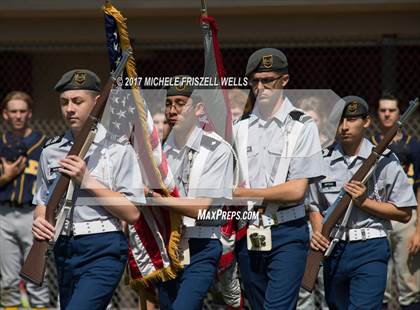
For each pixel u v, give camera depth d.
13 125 21.73
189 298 14.97
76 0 25.72
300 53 26.92
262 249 15.67
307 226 15.97
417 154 20.44
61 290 14.73
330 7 25.45
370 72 26.66
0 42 27.08
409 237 20.83
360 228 16.62
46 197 14.79
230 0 25.17
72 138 14.75
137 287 15.81
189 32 26.50
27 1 25.81
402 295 21.09
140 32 26.56
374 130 25.22
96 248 14.23
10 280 21.91
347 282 17.03
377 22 26.06
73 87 14.26
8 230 21.75
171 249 14.98
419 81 26.14
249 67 15.79
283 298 15.52
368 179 16.47
